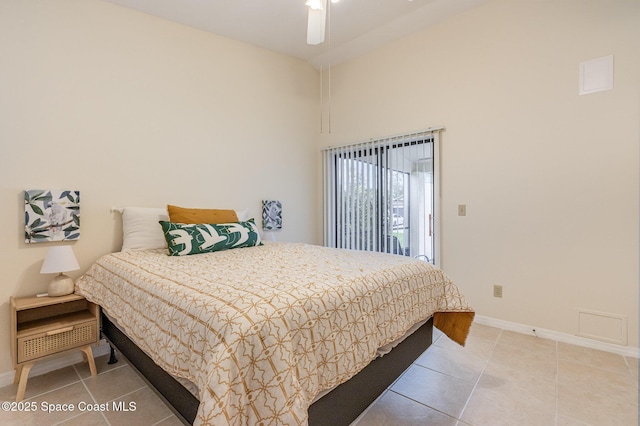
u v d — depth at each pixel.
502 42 2.61
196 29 2.87
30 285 2.05
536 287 2.48
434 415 1.57
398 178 3.23
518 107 2.53
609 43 2.16
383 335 1.42
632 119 2.09
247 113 3.24
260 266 1.70
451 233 2.91
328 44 3.36
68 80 2.19
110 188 2.38
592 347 2.25
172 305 1.24
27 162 2.04
